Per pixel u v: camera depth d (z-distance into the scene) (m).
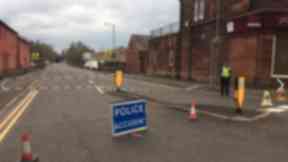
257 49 16.64
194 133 6.73
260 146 5.74
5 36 35.19
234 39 18.67
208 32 22.03
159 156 5.09
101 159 4.93
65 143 5.84
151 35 36.22
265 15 16.00
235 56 18.56
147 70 38.25
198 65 23.80
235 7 18.50
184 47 26.34
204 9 22.75
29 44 67.31
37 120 8.03
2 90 16.70
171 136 6.45
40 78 29.38
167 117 8.67
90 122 7.82
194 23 24.30
